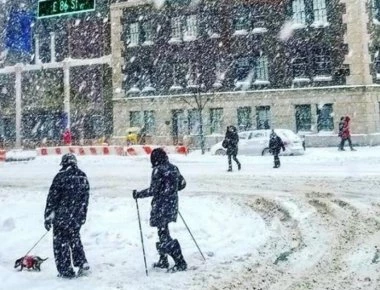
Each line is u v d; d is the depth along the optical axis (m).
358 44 32.88
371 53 33.09
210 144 35.94
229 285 6.03
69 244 6.70
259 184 14.89
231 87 36.41
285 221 9.79
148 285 6.06
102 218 10.69
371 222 9.27
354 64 32.88
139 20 40.09
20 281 6.29
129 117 39.78
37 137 45.25
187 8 38.22
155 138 37.72
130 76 40.22
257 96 35.31
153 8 39.53
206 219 10.25
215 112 36.84
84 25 44.12
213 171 18.91
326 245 7.80
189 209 11.32
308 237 8.38
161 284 6.09
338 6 33.59
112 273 6.72
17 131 44.81
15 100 46.25
